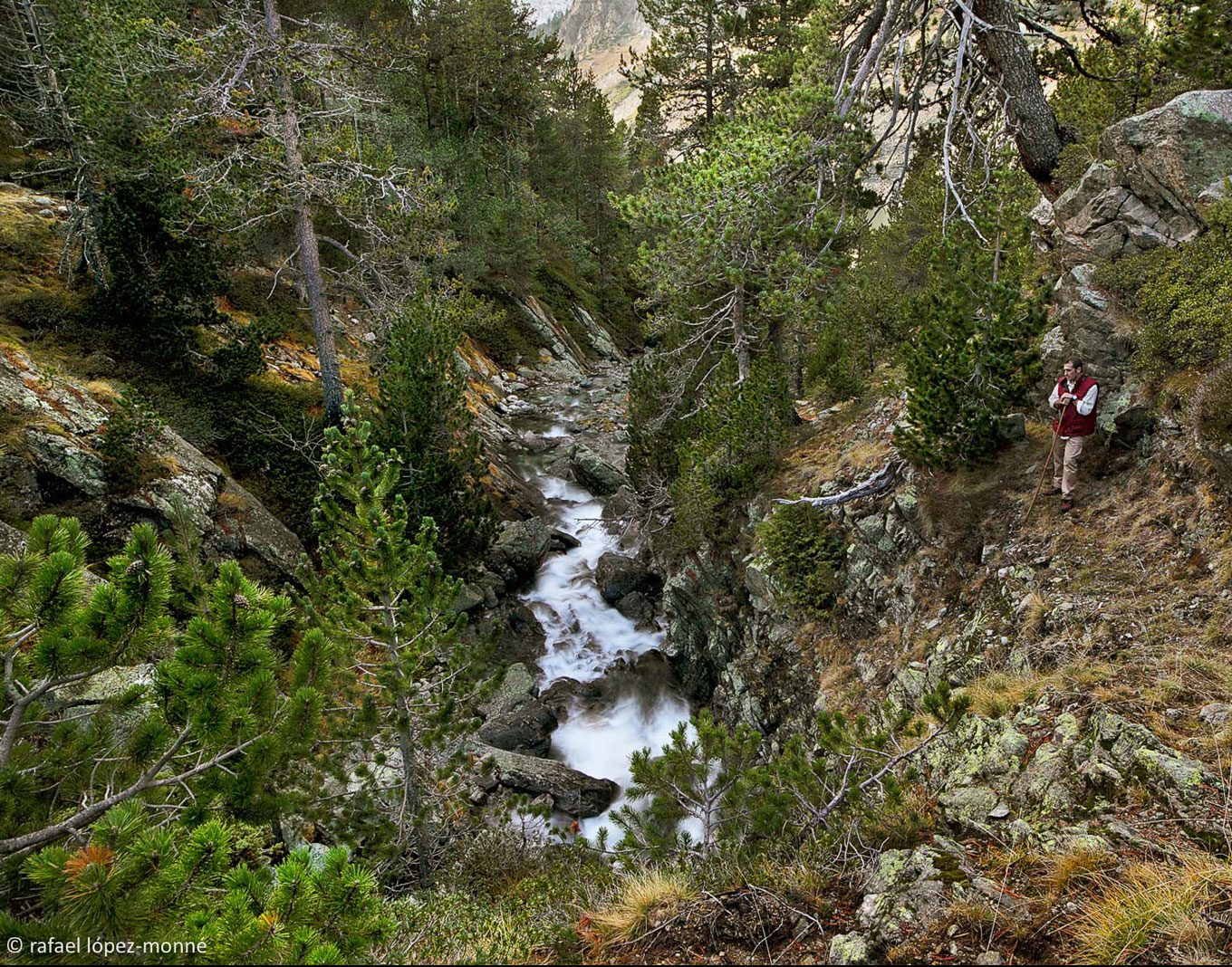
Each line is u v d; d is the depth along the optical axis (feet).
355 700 27.12
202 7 76.28
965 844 15.96
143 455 40.52
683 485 50.26
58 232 58.54
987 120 43.55
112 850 11.50
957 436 32.37
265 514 45.42
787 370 61.82
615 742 45.09
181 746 15.21
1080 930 12.07
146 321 52.60
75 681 15.26
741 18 67.77
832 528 39.09
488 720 42.78
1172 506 24.17
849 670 33.78
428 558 27.48
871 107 36.50
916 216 53.72
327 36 52.08
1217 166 28.02
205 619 16.33
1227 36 30.99
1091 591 23.54
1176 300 26.63
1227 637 19.01
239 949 10.99
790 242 34.12
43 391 39.78
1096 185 31.71
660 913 15.23
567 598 58.59
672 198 35.01
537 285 142.31
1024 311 29.63
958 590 29.30
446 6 108.37
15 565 15.69
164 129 48.29
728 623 45.01
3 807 14.42
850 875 15.72
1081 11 39.81
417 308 54.03
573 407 103.14
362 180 53.83
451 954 15.38
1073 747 17.35
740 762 21.34
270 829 26.02
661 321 58.75
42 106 56.29
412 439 47.55
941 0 37.09
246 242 65.87
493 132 130.31
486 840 28.43
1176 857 13.19
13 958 10.47
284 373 63.52
